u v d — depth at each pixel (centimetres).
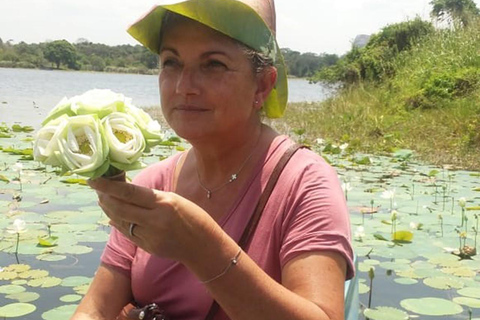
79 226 432
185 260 143
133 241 144
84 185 580
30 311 285
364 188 604
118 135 134
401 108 1127
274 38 180
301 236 161
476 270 355
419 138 924
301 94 3706
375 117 1077
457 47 1262
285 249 163
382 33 1712
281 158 177
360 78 1549
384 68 1493
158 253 142
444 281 333
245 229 173
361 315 289
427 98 1110
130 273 197
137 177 209
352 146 898
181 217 139
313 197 165
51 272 343
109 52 7244
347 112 1178
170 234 138
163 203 137
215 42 168
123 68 7262
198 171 192
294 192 169
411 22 1667
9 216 460
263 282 147
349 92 1405
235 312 148
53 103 1923
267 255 169
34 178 610
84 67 7212
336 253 158
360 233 409
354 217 481
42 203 504
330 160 800
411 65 1352
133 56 7300
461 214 497
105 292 194
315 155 180
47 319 276
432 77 1138
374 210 502
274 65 183
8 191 546
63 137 129
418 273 348
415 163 793
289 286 157
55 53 7044
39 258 363
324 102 1473
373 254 386
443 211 507
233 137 178
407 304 299
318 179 169
